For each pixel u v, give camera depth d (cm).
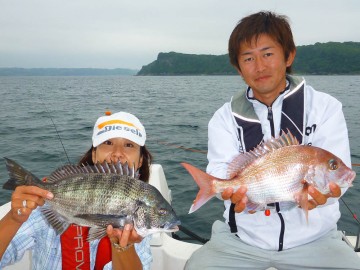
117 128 84
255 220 98
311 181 79
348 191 215
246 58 98
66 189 73
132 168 75
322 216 96
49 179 75
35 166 286
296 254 95
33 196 69
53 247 81
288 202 93
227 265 98
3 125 509
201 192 82
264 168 82
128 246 73
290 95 99
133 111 723
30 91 1695
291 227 96
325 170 79
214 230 110
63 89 1930
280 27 96
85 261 80
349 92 1262
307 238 96
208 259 100
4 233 72
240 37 97
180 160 299
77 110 741
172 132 459
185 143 381
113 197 72
